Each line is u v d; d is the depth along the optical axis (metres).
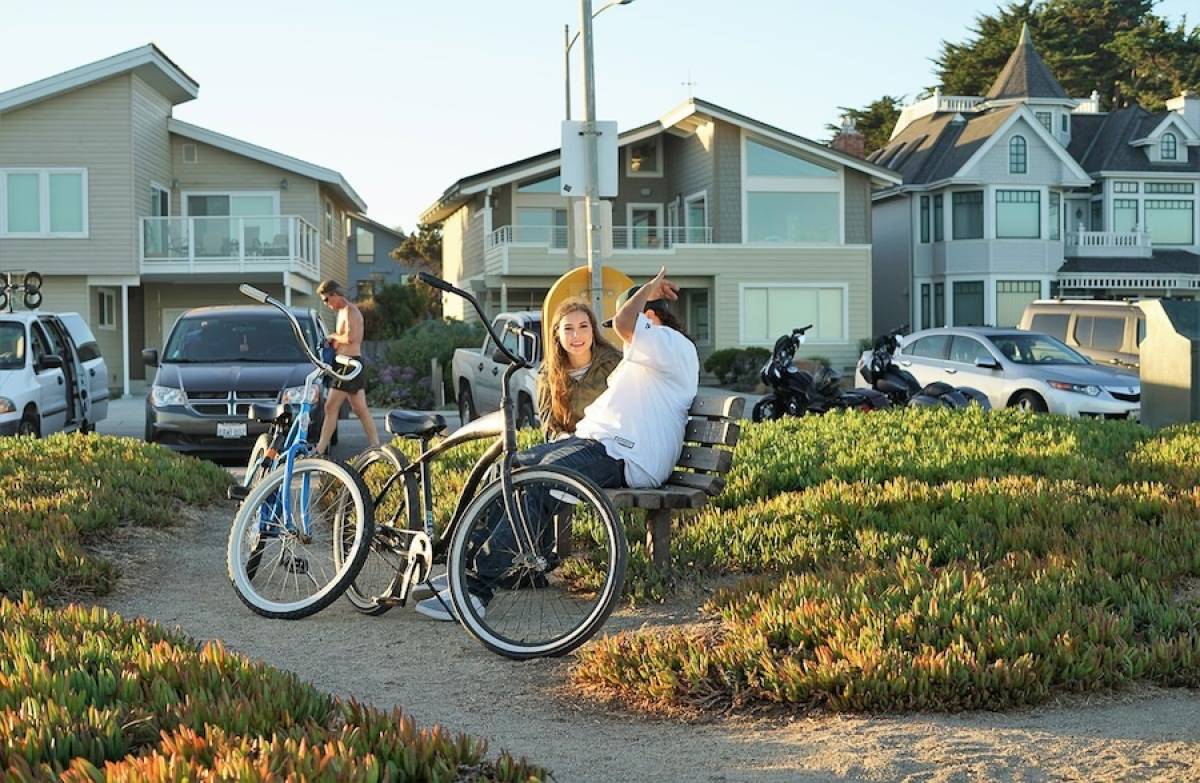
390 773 3.52
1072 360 20.25
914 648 5.70
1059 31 71.44
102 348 35.09
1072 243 47.25
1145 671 5.65
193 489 10.90
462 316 47.16
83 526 8.89
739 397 6.93
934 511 8.28
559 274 39.12
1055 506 8.14
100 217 33.62
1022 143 44.53
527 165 40.12
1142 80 71.56
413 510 7.00
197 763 3.54
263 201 37.41
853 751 4.78
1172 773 4.49
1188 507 8.18
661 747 4.97
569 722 5.37
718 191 40.47
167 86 35.69
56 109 33.38
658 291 7.07
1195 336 13.75
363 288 67.94
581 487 6.14
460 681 6.00
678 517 8.80
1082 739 4.89
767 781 4.50
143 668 4.55
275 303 7.55
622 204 44.28
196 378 15.41
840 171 41.03
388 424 6.96
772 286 40.66
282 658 6.42
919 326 46.47
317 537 7.44
